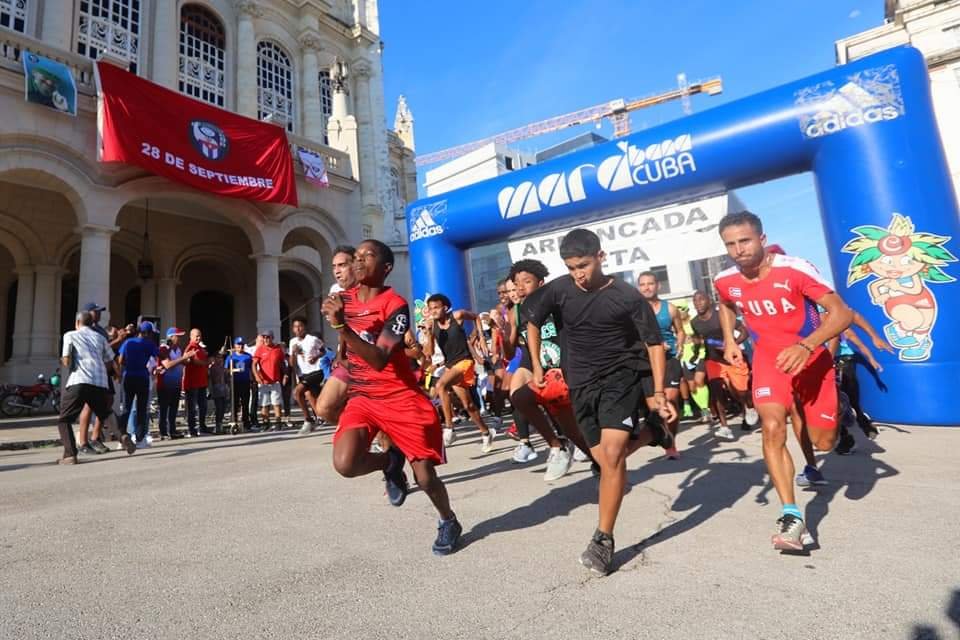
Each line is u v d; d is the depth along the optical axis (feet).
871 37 49.67
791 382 9.17
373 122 69.21
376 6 74.33
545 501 11.80
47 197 46.68
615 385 8.30
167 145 38.91
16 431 31.50
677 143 26.61
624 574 7.45
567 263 8.63
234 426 32.55
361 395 8.83
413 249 36.14
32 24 43.80
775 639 5.51
